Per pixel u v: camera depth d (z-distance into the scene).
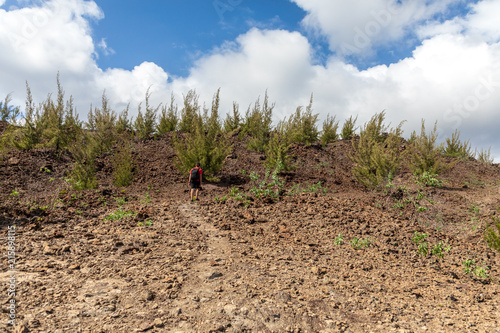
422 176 11.36
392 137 13.94
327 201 9.48
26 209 7.05
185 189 11.23
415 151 13.21
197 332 2.88
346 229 7.22
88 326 2.84
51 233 5.73
